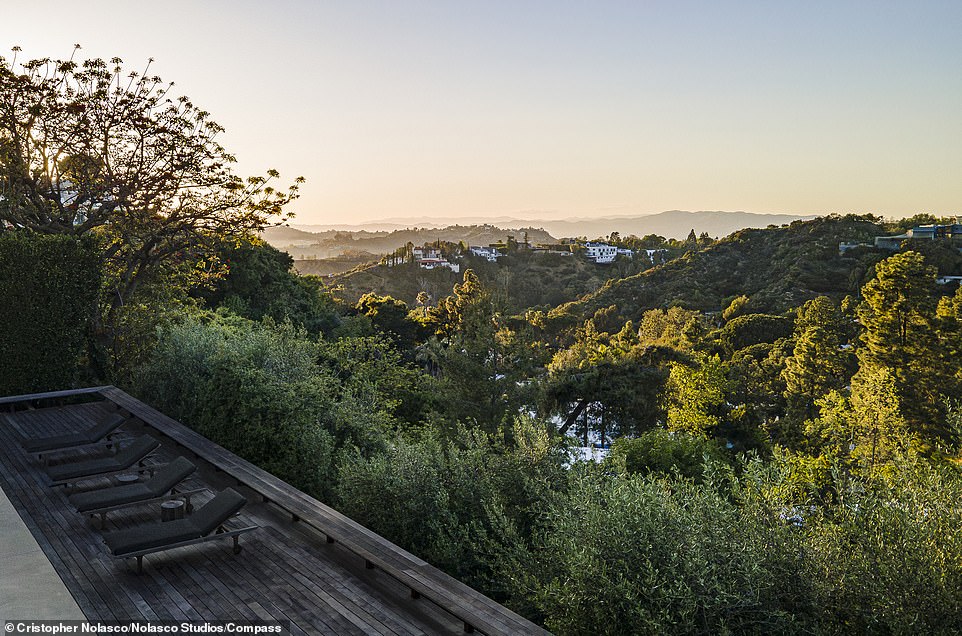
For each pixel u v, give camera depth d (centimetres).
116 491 645
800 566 465
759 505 504
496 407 1934
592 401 2575
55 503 689
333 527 591
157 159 1593
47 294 1244
